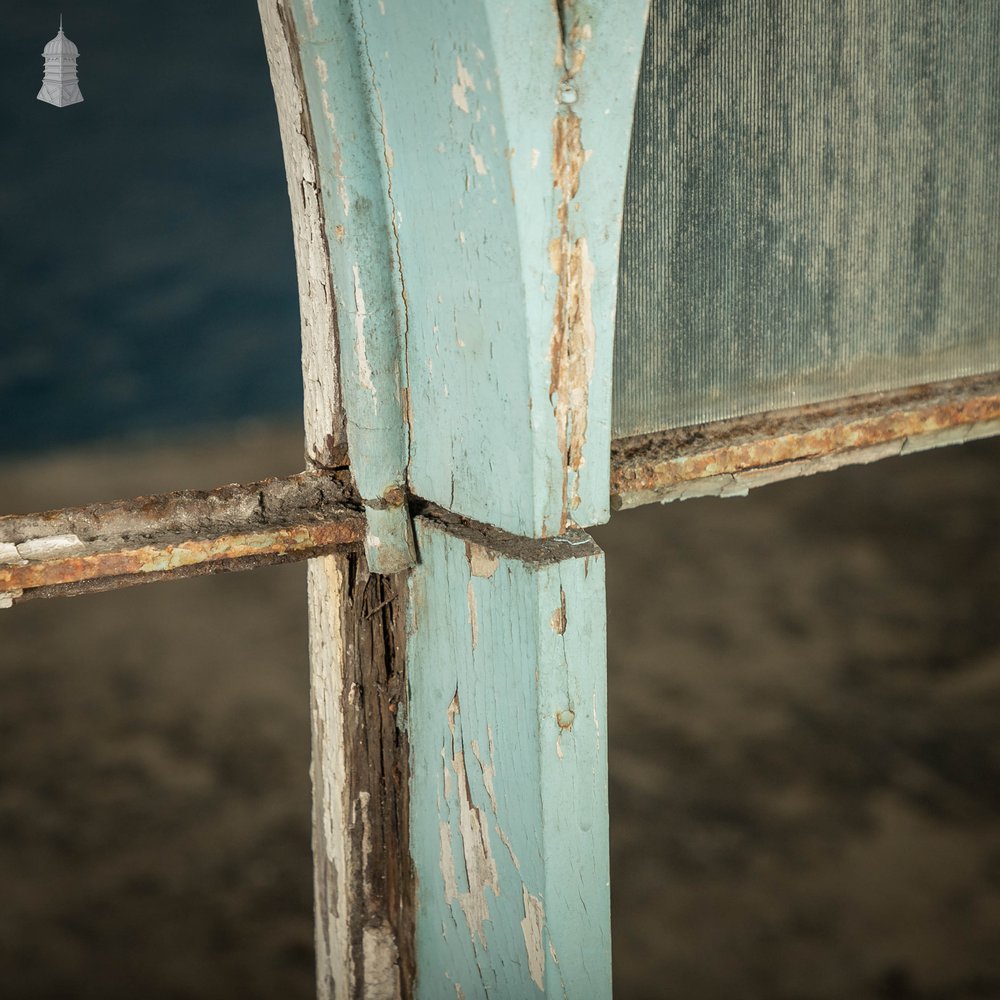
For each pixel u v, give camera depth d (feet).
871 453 6.56
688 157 5.66
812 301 6.27
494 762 5.61
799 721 18.30
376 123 5.09
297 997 13.69
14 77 51.62
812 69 5.92
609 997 5.79
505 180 4.60
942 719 18.30
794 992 13.62
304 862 15.76
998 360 7.05
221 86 52.60
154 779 17.17
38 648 20.02
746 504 25.02
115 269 38.73
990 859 15.60
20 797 16.80
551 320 4.85
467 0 4.37
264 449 27.86
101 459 27.50
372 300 5.35
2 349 34.12
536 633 5.17
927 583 21.83
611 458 5.79
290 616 21.07
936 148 6.46
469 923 6.01
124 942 14.49
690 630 20.59
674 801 16.69
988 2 6.41
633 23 4.58
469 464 5.32
